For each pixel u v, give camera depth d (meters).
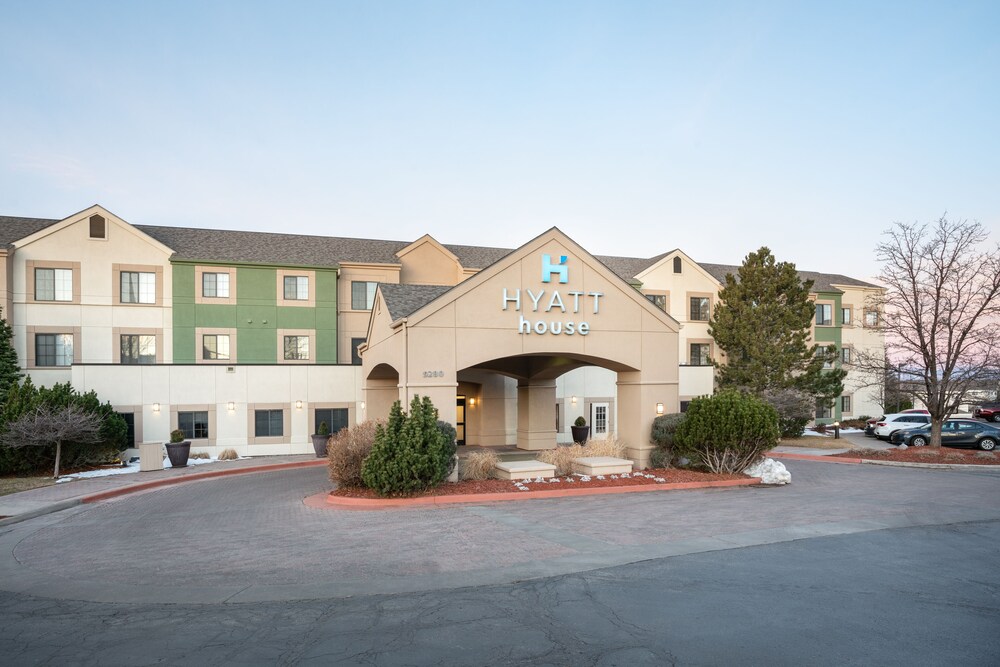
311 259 32.16
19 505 15.70
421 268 34.47
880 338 43.75
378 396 26.45
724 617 7.09
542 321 19.09
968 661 5.94
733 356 34.31
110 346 28.88
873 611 7.29
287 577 8.95
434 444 15.88
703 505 14.50
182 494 17.95
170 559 10.25
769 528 11.87
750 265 34.41
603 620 7.00
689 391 33.34
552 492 15.88
